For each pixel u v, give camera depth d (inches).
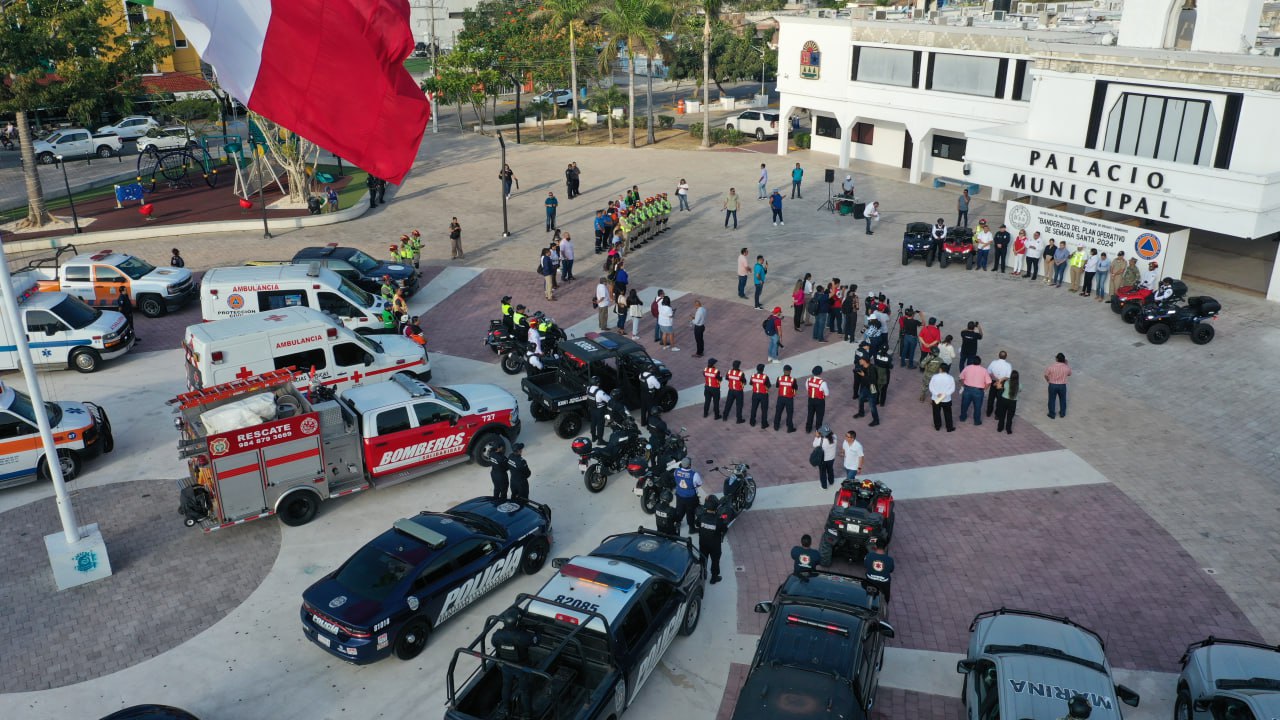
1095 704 414.9
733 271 1233.4
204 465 626.8
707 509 571.2
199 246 1382.9
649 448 694.5
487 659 421.1
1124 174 1080.8
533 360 840.9
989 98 1526.8
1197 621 550.9
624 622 468.4
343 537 644.1
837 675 431.5
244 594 583.2
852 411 838.5
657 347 991.6
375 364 831.7
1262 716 410.3
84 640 541.3
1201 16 1116.5
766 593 581.3
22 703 491.8
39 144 2010.3
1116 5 1815.9
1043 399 853.2
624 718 477.7
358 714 483.8
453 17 3870.6
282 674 514.0
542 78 2401.6
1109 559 613.6
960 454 756.0
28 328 903.1
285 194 1674.5
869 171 1815.9
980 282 1172.5
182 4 354.9
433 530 557.3
